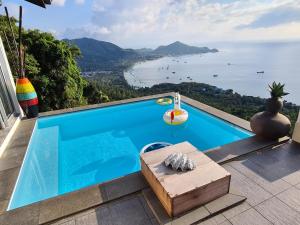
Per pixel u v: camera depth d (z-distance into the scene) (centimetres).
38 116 614
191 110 678
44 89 1073
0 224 238
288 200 265
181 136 541
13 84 591
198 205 251
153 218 246
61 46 1144
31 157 456
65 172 404
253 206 257
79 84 1398
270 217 241
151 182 279
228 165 340
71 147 499
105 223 241
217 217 244
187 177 254
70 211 252
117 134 564
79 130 593
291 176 309
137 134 561
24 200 326
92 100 1773
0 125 497
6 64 563
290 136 417
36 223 238
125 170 410
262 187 288
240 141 400
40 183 370
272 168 328
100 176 392
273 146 390
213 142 505
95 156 459
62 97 1168
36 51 1059
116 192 280
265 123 382
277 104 378
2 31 752
